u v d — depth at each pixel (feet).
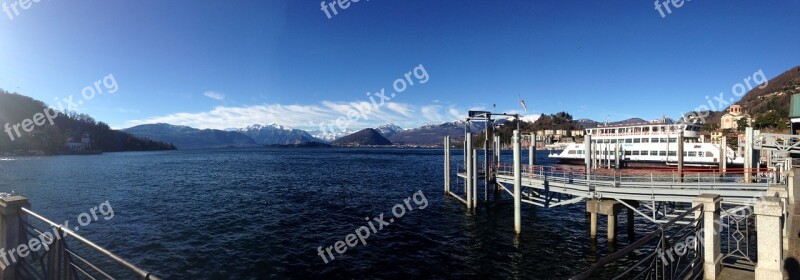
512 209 111.34
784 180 71.31
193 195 144.77
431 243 78.84
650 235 21.44
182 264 65.36
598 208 74.90
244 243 78.07
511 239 80.53
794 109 128.36
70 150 540.11
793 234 43.19
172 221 98.12
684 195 69.36
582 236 81.87
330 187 170.30
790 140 109.70
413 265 66.13
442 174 238.68
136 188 166.40
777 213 27.07
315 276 61.05
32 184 181.88
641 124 216.74
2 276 26.61
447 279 60.03
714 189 69.41
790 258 35.27
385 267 65.16
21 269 27.30
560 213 105.70
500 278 60.13
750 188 67.62
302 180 200.03
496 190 132.26
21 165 321.73
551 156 277.03
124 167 301.84
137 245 75.82
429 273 62.54
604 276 59.31
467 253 72.13
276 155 586.04
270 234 85.51
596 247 73.82
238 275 60.90
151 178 211.61
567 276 60.34
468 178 109.70
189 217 103.19
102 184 182.60
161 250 72.79
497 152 135.95
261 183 185.78
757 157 115.85
